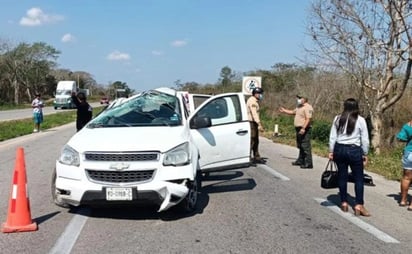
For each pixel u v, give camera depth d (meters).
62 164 6.14
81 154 6.03
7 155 13.46
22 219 5.67
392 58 17.45
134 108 7.67
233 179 9.86
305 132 11.73
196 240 5.40
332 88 27.03
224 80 51.12
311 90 28.22
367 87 19.09
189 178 6.20
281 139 21.50
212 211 6.84
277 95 39.75
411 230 6.10
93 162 5.95
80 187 5.90
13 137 20.19
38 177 9.66
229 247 5.16
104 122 7.28
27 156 13.24
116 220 6.21
